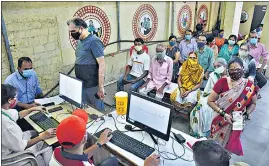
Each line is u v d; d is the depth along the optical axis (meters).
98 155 2.04
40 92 2.75
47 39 3.27
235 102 1.85
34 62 3.20
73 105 2.41
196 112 2.70
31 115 2.21
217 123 2.00
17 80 2.46
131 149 1.66
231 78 1.81
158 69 3.41
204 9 6.81
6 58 2.89
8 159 1.60
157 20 5.20
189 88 3.15
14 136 1.63
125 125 1.98
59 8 3.30
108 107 3.49
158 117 1.69
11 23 2.83
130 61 3.77
